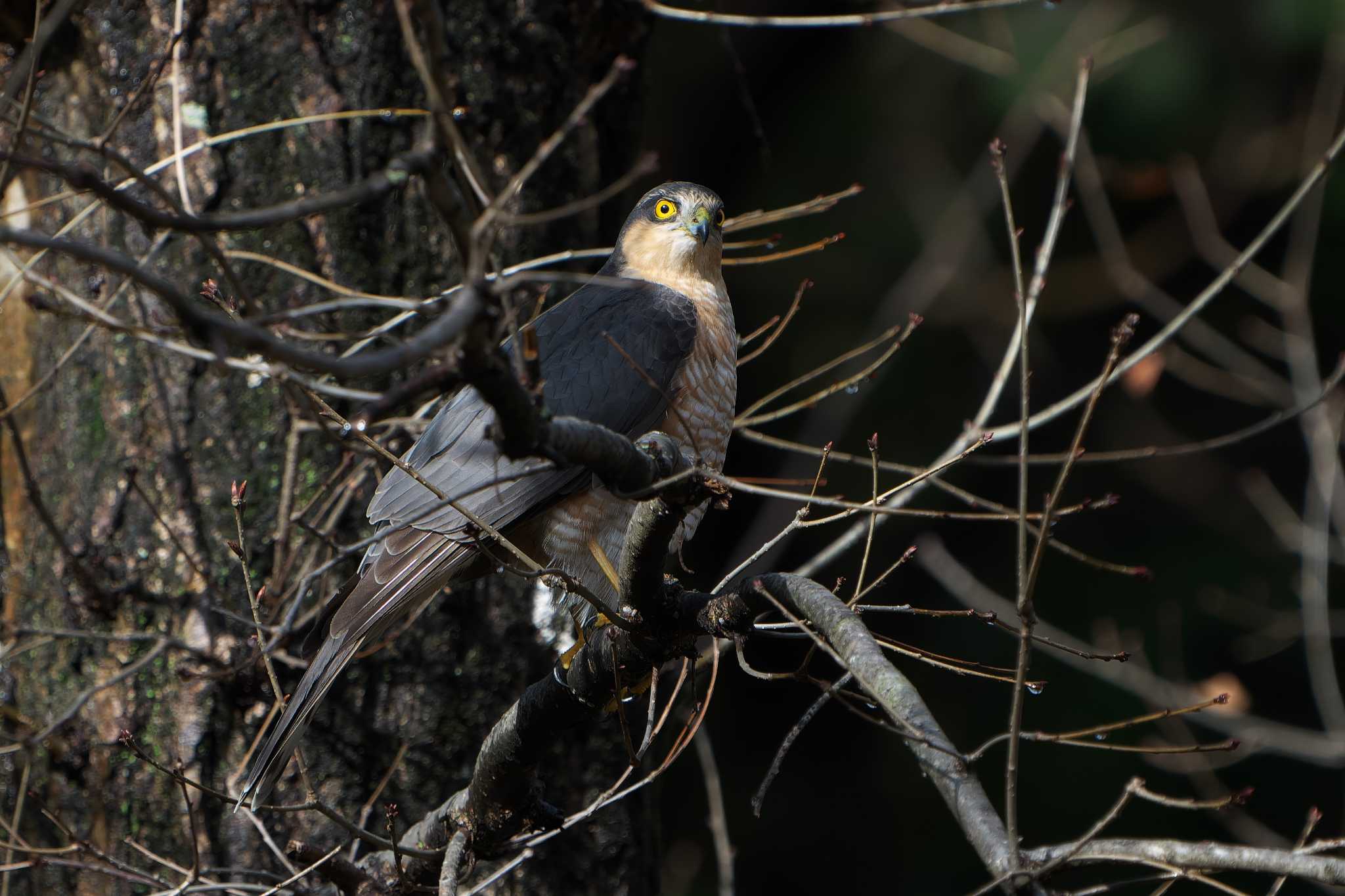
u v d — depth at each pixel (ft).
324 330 24.86
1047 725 52.39
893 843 54.29
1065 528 56.08
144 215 10.34
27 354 26.73
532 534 25.38
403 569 23.03
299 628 24.21
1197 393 58.65
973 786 14.71
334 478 23.67
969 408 56.18
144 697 25.00
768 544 18.85
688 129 58.03
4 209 26.55
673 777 54.24
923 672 53.52
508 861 26.35
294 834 24.84
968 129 57.26
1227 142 56.44
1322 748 41.29
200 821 24.61
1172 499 56.59
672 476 16.84
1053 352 58.65
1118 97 54.90
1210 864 13.92
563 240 28.07
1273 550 55.06
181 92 25.26
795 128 58.18
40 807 25.17
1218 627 54.49
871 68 58.13
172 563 25.13
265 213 10.66
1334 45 53.36
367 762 25.39
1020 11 54.75
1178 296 59.41
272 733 21.98
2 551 26.78
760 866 53.83
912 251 56.44
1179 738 47.52
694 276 27.89
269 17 25.63
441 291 26.12
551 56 27.78
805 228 56.65
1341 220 56.13
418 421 25.27
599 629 21.63
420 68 12.50
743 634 18.08
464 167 15.99
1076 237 58.34
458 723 25.93
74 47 25.96
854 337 55.67
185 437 25.25
